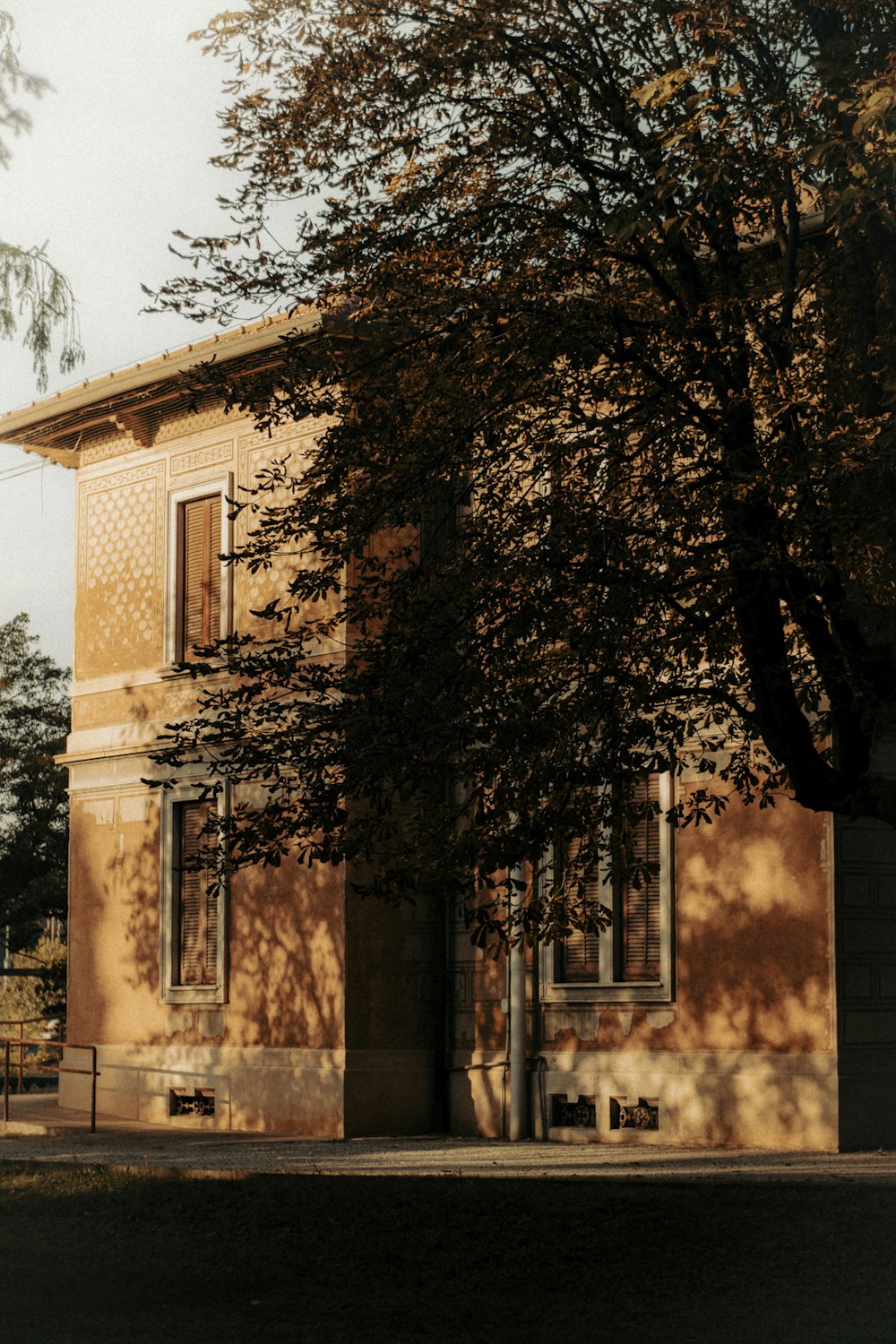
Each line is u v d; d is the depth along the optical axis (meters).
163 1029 23.22
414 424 13.17
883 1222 12.11
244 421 22.92
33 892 34.44
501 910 20.33
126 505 24.70
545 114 13.09
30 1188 15.30
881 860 17.97
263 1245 12.14
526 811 12.62
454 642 12.67
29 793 35.25
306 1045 21.09
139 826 23.98
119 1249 12.07
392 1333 9.30
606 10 13.28
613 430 12.80
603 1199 13.58
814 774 13.14
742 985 18.25
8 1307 10.02
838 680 12.81
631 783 13.16
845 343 13.55
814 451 12.23
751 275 14.19
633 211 11.70
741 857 18.39
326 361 13.61
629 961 19.59
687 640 12.45
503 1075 20.52
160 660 23.80
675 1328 9.27
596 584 12.34
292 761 13.00
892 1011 17.86
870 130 11.44
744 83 13.23
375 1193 14.30
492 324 12.96
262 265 13.73
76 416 24.83
